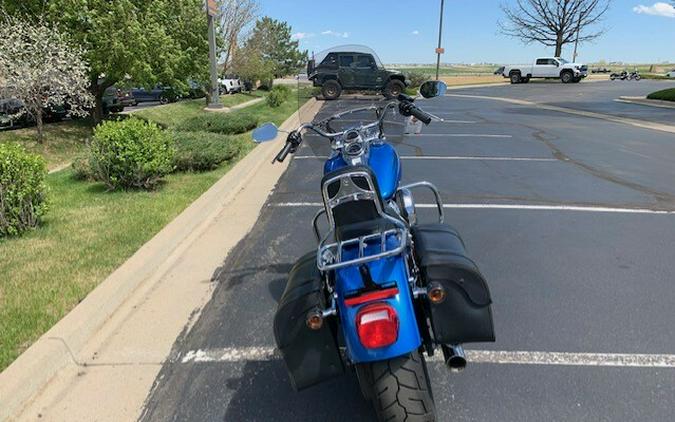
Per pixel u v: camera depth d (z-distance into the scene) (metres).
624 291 4.32
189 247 5.57
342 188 2.50
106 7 12.87
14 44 11.22
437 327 2.51
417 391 2.29
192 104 25.05
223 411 3.04
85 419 2.97
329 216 2.56
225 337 3.81
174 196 7.21
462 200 7.08
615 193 7.37
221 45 21.59
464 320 2.51
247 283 4.70
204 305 4.30
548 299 4.20
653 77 53.16
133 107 28.00
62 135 14.07
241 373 3.39
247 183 8.49
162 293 4.51
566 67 41.53
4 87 11.60
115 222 6.03
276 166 9.78
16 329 3.65
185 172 8.84
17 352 3.39
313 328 2.37
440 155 10.52
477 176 8.54
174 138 9.09
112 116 17.83
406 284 2.40
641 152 10.63
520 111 20.23
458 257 2.55
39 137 12.76
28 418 2.96
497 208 6.68
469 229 5.89
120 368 3.45
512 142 12.12
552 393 3.06
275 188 8.13
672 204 6.80
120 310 4.18
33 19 12.62
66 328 3.62
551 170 8.93
